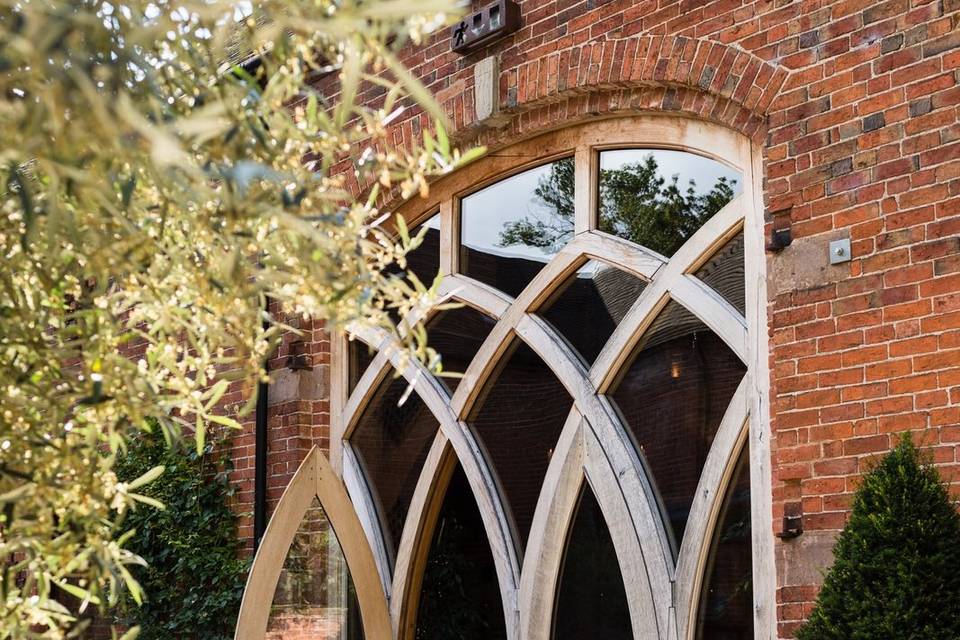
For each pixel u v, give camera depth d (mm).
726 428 5168
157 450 7582
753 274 5098
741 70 5090
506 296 6375
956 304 4230
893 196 4477
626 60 5566
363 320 2230
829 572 4016
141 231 2016
